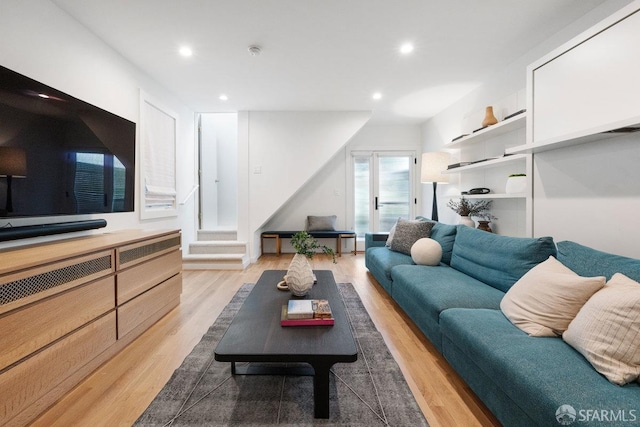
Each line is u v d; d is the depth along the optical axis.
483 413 1.37
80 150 2.10
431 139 5.21
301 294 1.92
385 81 3.53
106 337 1.80
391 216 5.85
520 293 1.52
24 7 1.88
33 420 1.31
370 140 5.76
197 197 4.93
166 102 3.75
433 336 1.85
